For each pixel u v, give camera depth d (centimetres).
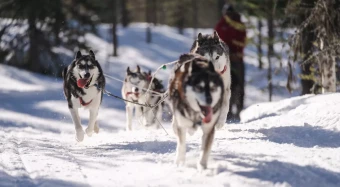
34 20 2383
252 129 909
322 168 568
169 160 650
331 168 574
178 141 614
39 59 2634
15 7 2339
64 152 762
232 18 1553
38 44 2511
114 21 3600
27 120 1398
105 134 1066
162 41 4312
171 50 4091
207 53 809
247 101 2541
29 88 2228
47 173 600
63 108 1675
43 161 677
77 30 2572
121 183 546
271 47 1823
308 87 1509
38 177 578
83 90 862
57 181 557
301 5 1366
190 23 5534
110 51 3731
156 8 5303
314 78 1315
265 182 512
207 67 573
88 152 762
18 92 2038
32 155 724
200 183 527
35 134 1092
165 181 542
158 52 3941
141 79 1155
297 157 625
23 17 2330
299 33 1209
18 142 877
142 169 617
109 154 731
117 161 674
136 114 1171
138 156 696
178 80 583
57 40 2517
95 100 886
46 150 780
